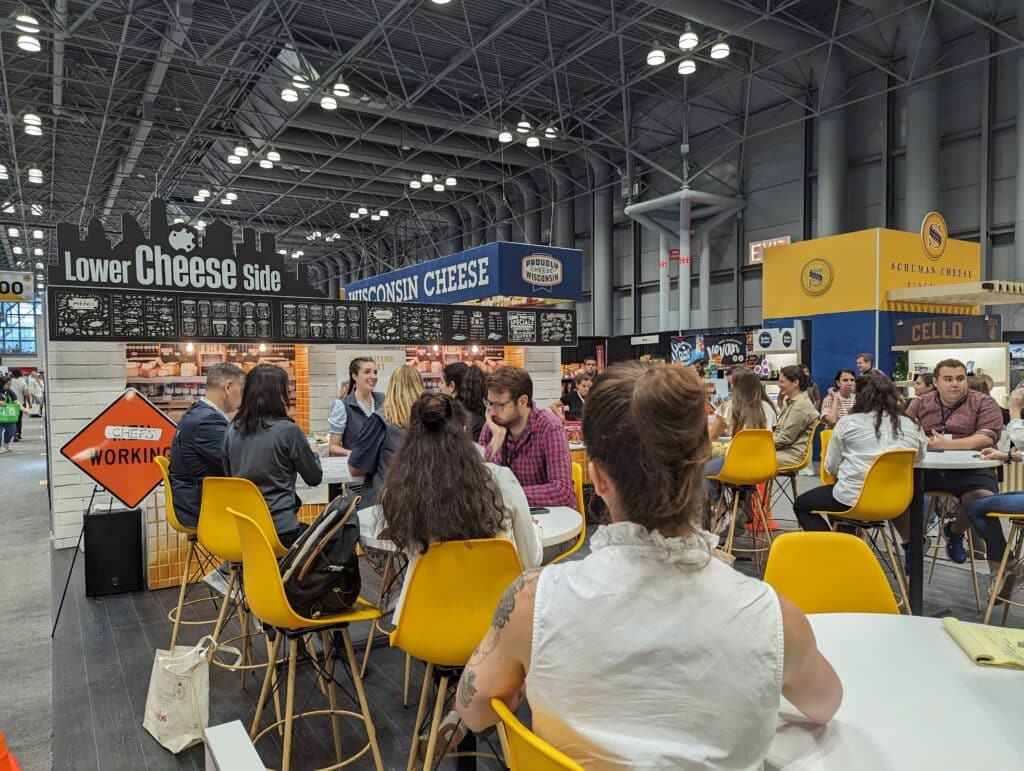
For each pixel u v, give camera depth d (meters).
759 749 0.87
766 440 4.12
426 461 1.88
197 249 5.81
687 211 12.55
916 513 3.47
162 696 2.51
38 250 25.44
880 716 1.14
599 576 0.88
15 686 2.98
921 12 9.95
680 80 13.04
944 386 4.45
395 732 2.58
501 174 16.34
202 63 9.59
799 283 9.55
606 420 0.91
